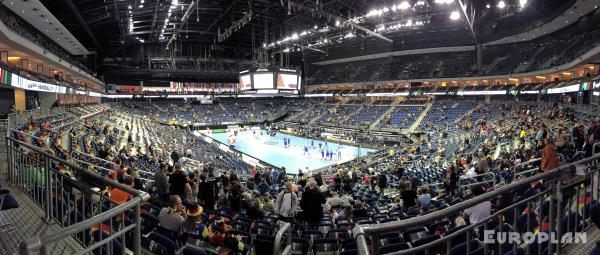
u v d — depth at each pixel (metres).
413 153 29.25
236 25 45.00
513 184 3.02
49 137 14.17
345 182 14.98
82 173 4.11
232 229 6.91
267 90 37.28
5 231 4.66
